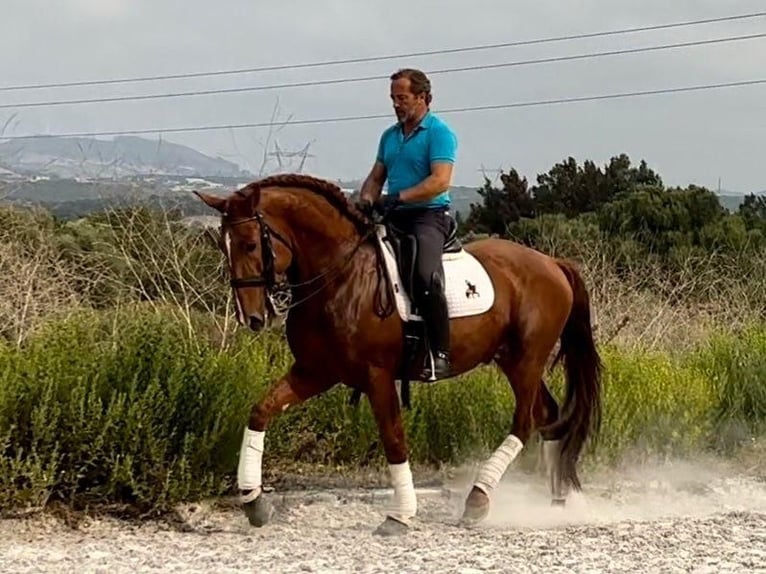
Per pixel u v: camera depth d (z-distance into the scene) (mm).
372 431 9594
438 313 7543
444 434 9836
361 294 7398
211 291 11062
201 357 8727
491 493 8680
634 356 11391
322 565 6508
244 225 7051
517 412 8266
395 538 7391
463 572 6340
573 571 6418
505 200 35344
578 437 8469
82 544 7129
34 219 11219
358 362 7449
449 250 7984
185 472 8000
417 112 7781
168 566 6457
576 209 35062
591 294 14172
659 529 7719
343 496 8773
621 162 36250
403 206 7773
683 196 28156
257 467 7523
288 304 7562
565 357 8719
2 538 7242
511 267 8305
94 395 7906
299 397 7629
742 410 11633
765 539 7395
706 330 14312
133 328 8930
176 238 11328
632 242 23625
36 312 10258
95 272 10969
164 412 8094
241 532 7590
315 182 7422
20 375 8062
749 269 17156
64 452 7852
